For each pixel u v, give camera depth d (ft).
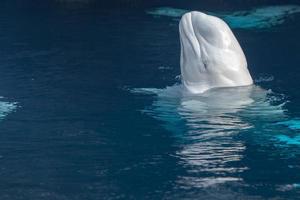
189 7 174.50
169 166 64.28
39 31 142.31
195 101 86.28
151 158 66.64
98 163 65.26
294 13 160.76
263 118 79.46
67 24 151.12
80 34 138.31
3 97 90.12
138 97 89.25
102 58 115.34
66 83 97.81
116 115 81.35
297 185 59.41
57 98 89.40
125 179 60.95
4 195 57.36
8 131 75.31
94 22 153.17
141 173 62.49
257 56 116.37
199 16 90.74
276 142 71.26
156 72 104.63
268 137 72.95
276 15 158.71
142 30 141.59
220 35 90.38
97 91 93.04
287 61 111.65
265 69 106.32
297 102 86.07
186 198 56.49
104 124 77.92
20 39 133.39
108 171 63.05
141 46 124.88
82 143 71.36
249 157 66.85
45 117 80.74
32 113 82.43
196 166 64.28
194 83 91.30
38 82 98.43
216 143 71.10
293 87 94.17
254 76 101.45
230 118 79.41
